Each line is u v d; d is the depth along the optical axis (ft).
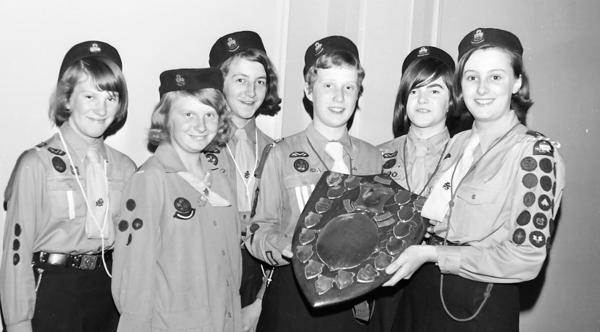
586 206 13.05
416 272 7.36
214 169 8.04
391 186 7.43
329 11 10.97
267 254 7.59
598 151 13.07
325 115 7.91
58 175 7.59
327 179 7.52
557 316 12.86
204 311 7.22
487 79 7.03
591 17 13.07
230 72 8.99
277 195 7.92
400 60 11.24
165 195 7.36
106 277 7.80
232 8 10.46
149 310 7.04
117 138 9.80
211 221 7.59
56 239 7.48
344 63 7.86
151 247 7.14
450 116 8.30
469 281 6.88
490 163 6.98
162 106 7.73
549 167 6.63
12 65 9.14
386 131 11.25
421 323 7.17
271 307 7.80
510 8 12.25
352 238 6.97
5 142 9.13
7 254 7.25
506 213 6.79
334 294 6.63
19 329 7.12
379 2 11.15
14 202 7.39
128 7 9.76
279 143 8.18
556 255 12.77
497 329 6.75
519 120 7.37
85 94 7.68
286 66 10.81
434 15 11.42
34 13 9.23
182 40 10.13
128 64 9.79
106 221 7.75
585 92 13.04
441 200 7.16
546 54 12.63
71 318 7.42
